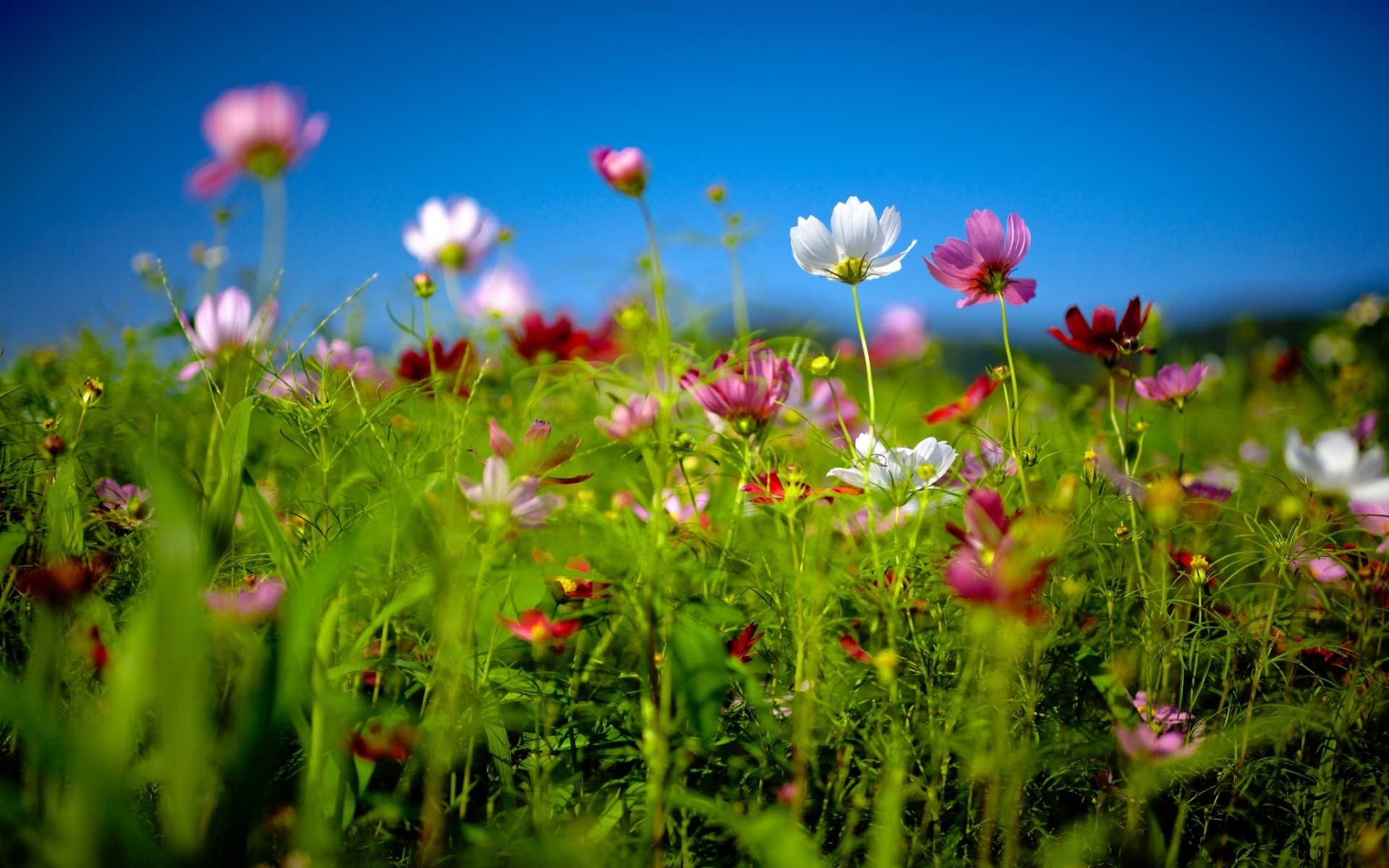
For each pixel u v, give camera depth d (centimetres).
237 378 56
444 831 45
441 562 43
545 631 50
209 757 39
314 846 39
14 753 44
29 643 48
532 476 49
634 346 54
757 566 55
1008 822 46
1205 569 54
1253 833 52
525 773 50
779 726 48
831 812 48
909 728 48
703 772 49
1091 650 53
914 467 52
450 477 47
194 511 50
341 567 38
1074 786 51
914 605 52
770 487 52
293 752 47
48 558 48
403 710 45
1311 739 55
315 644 41
